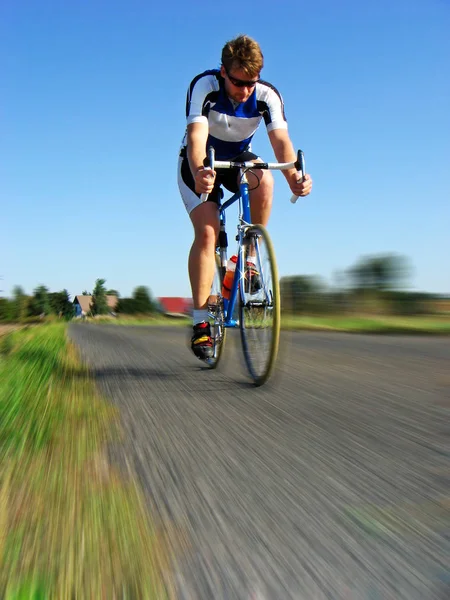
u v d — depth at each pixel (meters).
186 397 3.42
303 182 3.68
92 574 1.30
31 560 1.36
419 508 1.68
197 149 3.69
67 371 4.50
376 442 2.41
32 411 2.82
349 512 1.66
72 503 1.71
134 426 2.68
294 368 4.75
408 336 9.21
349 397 3.42
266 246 3.53
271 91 3.94
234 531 1.53
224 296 4.07
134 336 9.28
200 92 3.77
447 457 2.19
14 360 4.70
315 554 1.40
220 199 4.13
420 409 3.07
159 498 1.77
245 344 3.93
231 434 2.54
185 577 1.29
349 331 11.61
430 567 1.33
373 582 1.27
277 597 1.21
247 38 3.58
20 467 2.04
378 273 19.84
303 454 2.23
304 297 19.59
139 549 1.42
